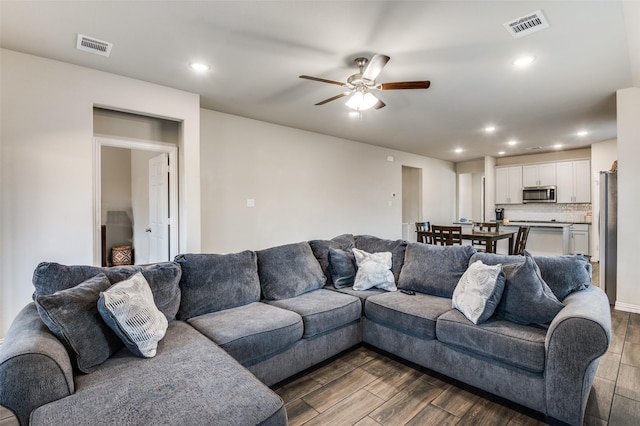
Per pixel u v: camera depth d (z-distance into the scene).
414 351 2.45
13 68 2.76
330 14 2.24
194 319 2.24
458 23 2.33
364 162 6.63
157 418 1.18
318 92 3.73
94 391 1.34
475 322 2.11
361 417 1.90
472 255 2.78
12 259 2.75
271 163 5.05
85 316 1.59
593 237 6.68
